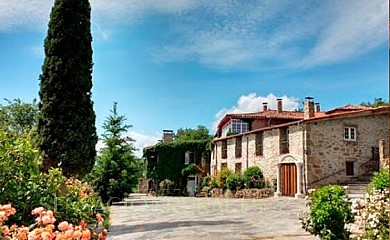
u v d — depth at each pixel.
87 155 12.10
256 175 26.78
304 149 22.53
